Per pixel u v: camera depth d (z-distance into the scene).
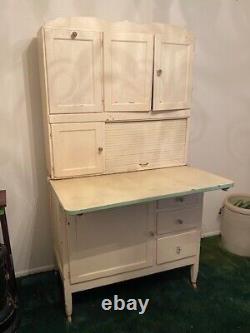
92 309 1.73
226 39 2.19
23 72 1.74
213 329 1.59
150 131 1.82
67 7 1.74
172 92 1.79
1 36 1.65
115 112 1.68
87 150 1.68
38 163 1.90
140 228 1.66
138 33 1.61
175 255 1.80
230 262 2.21
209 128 2.33
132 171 1.83
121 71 1.63
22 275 2.03
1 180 1.85
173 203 1.70
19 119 1.80
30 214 1.96
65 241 1.52
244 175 2.59
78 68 1.55
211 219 2.57
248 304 1.77
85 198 1.39
